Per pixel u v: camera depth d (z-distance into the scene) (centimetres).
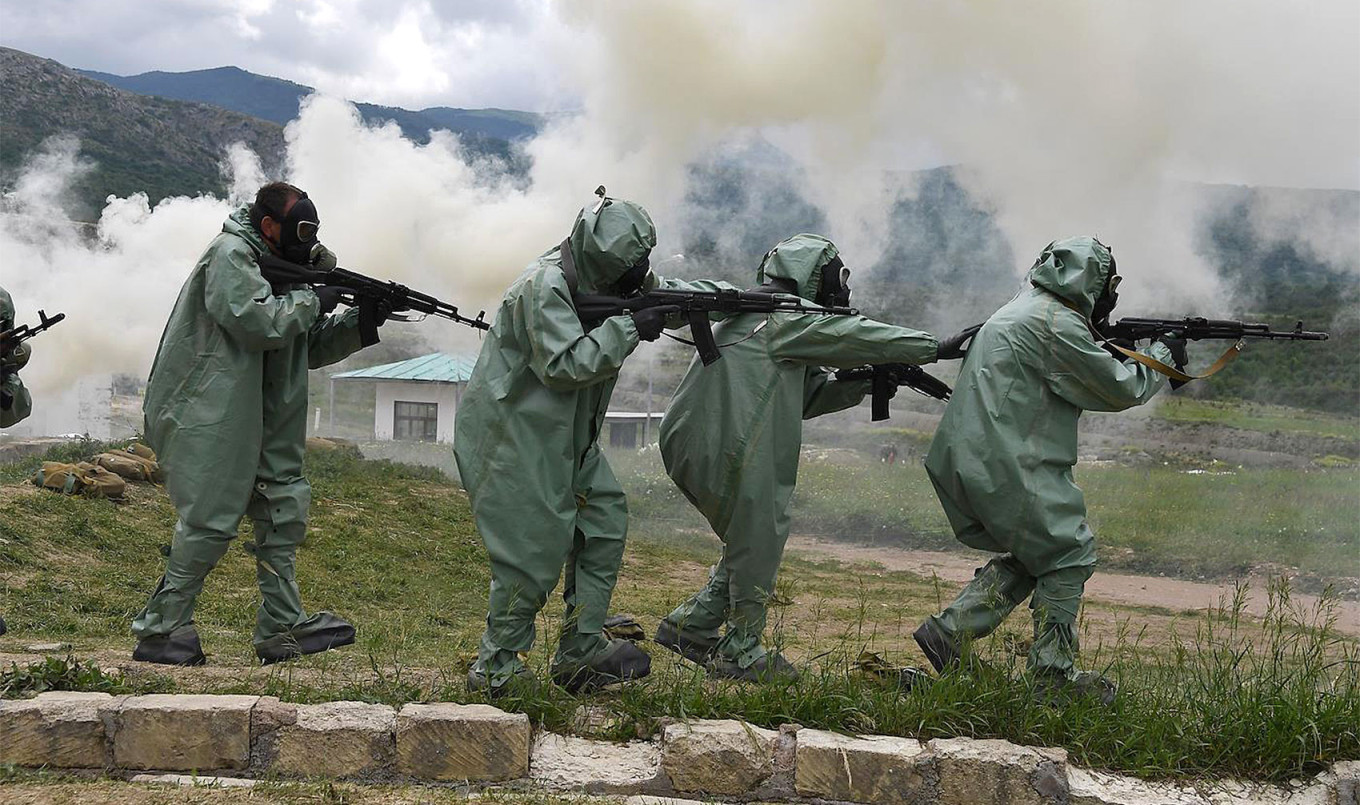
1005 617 705
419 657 826
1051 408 685
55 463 1486
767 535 711
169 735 551
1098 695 647
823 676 646
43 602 938
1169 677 718
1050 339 679
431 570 1413
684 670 712
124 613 948
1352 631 1214
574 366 617
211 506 694
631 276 659
